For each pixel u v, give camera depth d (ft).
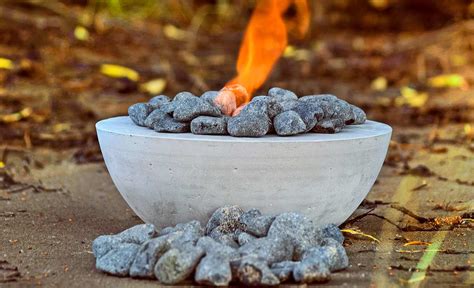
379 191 4.95
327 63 9.75
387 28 12.14
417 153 5.90
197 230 3.74
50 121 6.64
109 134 3.91
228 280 3.48
